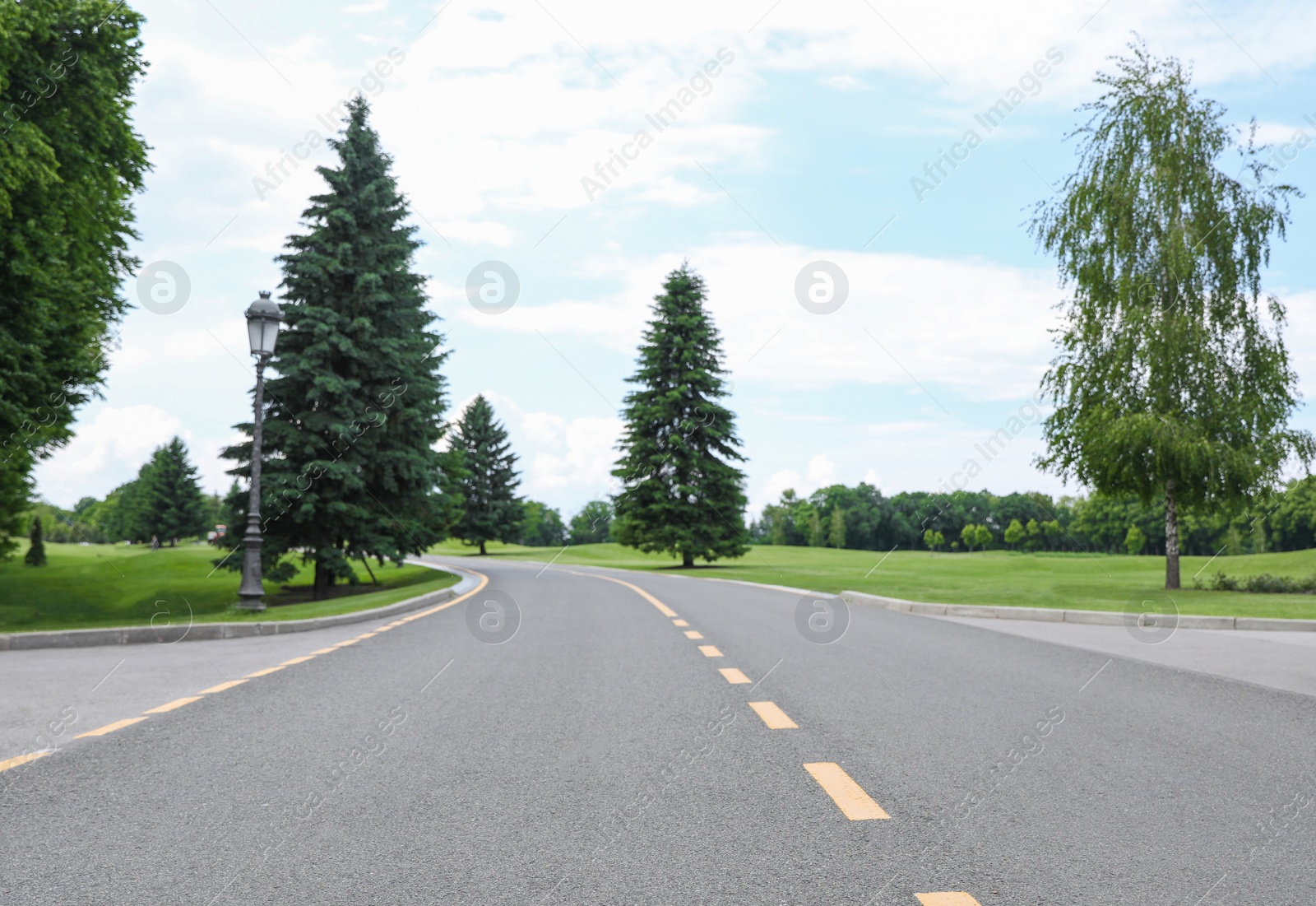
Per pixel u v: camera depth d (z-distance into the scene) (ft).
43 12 68.33
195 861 13.58
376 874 13.03
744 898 12.10
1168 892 12.25
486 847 14.20
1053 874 12.92
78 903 12.00
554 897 12.16
